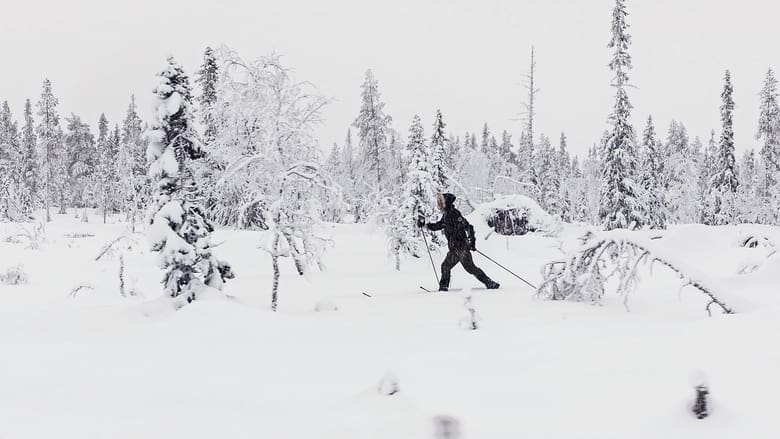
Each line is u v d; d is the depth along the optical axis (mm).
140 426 2920
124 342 5191
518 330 5391
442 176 18109
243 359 4484
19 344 5160
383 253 18922
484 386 3404
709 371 3203
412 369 3980
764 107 45562
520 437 2604
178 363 4379
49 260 18062
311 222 7609
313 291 10805
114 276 14359
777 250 9414
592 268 7527
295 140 7637
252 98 7449
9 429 2879
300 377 3910
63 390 3609
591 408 2891
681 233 16562
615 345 4172
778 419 2520
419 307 7176
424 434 2627
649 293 8953
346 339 5203
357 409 3053
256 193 7445
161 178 7383
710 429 2521
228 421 2984
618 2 30938
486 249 17125
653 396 2934
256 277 13805
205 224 7559
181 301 6996
